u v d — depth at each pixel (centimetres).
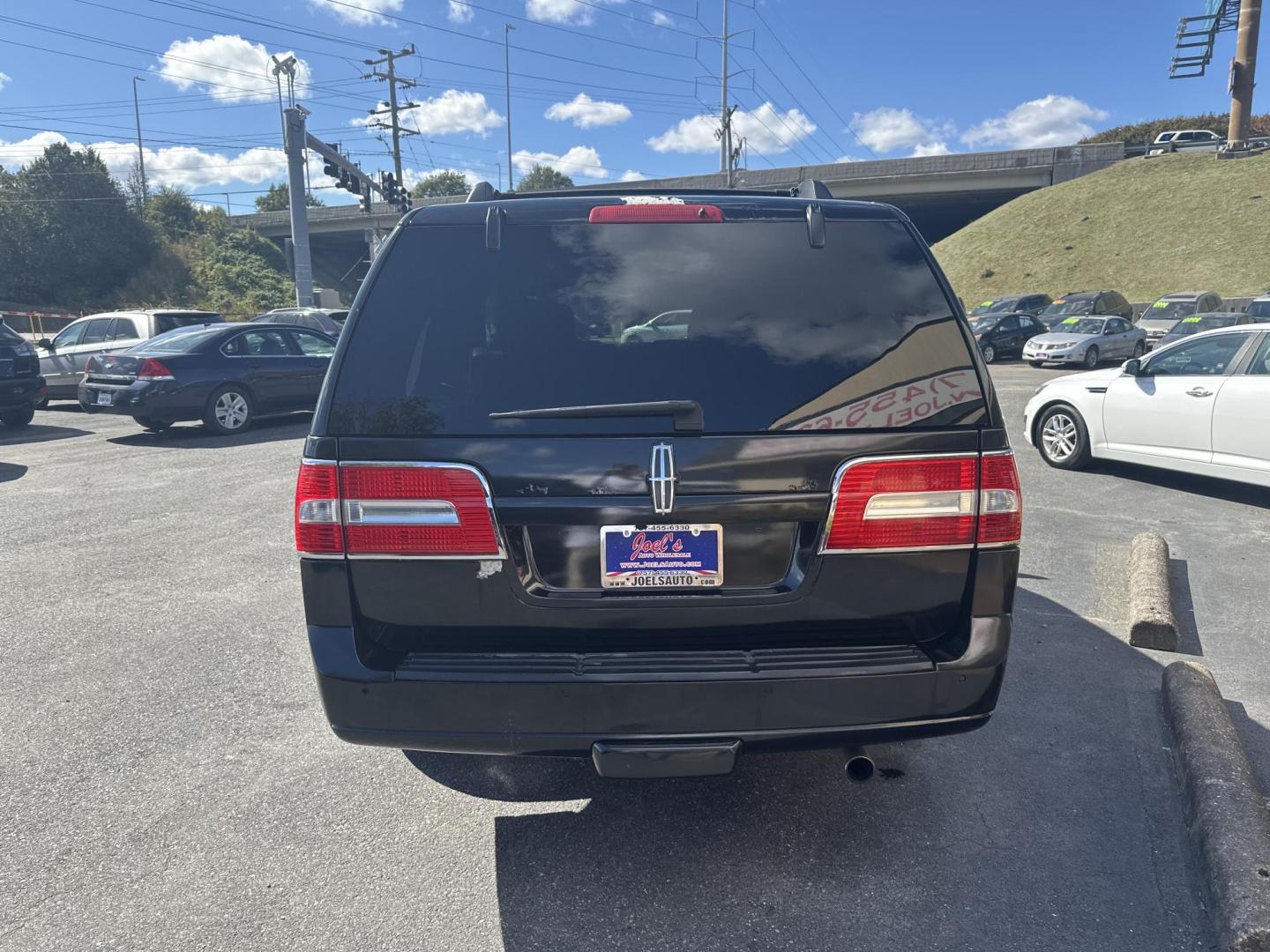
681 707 229
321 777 321
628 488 227
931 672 233
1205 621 473
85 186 5666
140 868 268
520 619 233
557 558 232
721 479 227
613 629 234
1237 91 5269
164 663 423
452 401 230
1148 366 802
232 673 412
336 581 234
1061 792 308
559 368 232
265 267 6631
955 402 236
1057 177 6153
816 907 249
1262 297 2259
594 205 254
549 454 227
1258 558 585
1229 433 729
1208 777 285
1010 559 239
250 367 1180
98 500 773
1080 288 4584
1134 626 434
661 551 231
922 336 240
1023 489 796
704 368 232
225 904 252
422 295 242
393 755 338
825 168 6594
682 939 237
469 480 227
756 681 228
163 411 1097
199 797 308
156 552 610
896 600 237
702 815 296
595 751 229
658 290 241
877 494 232
